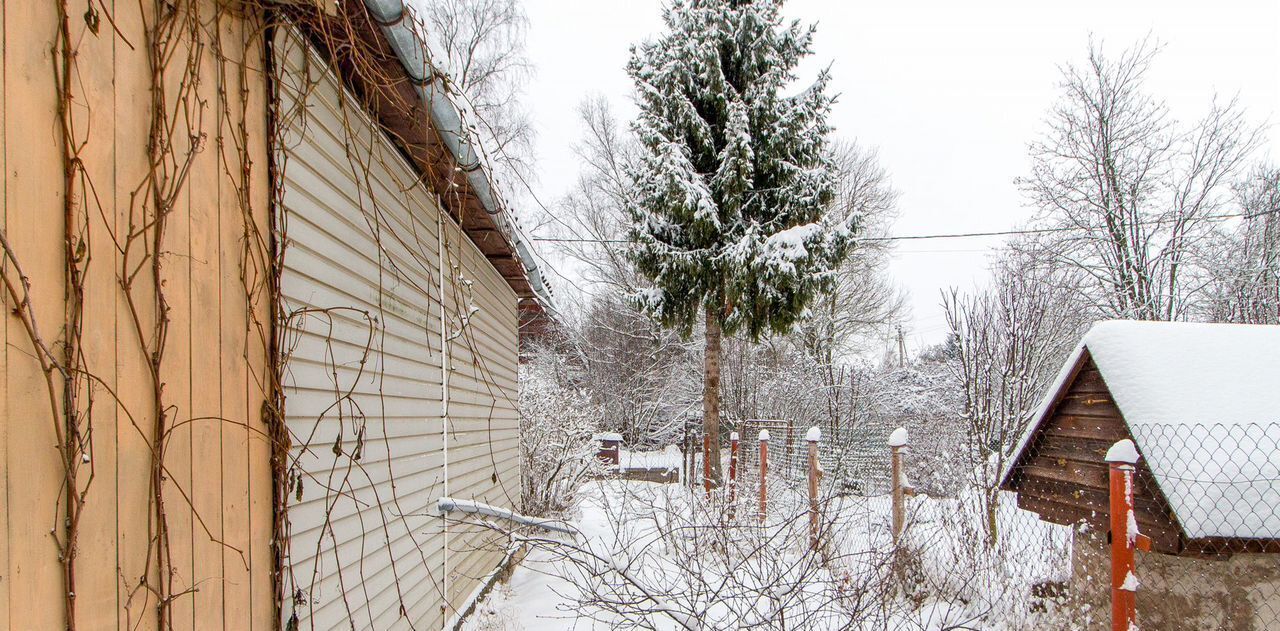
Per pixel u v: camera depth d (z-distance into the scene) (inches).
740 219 390.9
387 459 115.2
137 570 56.1
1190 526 109.9
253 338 74.3
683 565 129.3
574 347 804.6
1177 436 116.0
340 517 96.3
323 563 90.0
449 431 158.9
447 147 120.0
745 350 615.8
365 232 108.7
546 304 254.2
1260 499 109.2
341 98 91.2
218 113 69.7
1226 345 129.2
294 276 84.2
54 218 49.8
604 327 779.4
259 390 75.2
